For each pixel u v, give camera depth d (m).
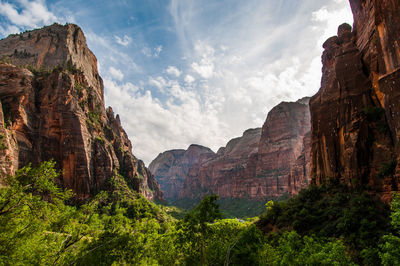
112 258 23.77
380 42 39.69
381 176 41.06
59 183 76.06
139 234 38.59
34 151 74.50
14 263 15.02
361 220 35.53
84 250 20.75
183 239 24.75
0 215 15.71
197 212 23.70
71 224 20.61
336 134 53.41
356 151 46.84
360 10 55.38
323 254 20.95
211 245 25.27
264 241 30.28
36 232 17.14
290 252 23.44
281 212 53.41
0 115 62.88
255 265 22.66
